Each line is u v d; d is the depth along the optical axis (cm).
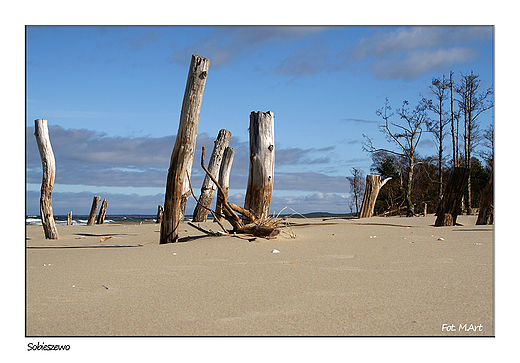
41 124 956
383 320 271
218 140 1438
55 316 292
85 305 317
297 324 267
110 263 502
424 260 470
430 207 2698
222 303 314
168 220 691
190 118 662
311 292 339
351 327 261
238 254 545
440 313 284
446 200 974
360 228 864
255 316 284
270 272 423
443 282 362
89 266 484
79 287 374
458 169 955
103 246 739
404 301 310
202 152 671
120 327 268
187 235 845
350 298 320
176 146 675
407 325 263
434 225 1001
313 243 636
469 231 789
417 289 342
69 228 1412
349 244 618
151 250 603
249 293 341
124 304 318
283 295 332
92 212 1862
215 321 275
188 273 428
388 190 2797
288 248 586
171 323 274
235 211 714
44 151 958
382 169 2914
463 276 383
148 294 346
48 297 341
